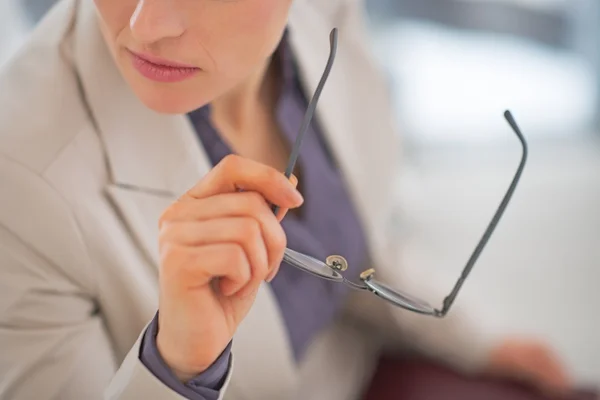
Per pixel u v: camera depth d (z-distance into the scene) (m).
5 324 0.57
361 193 0.86
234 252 0.43
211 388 0.49
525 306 1.31
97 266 0.60
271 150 0.76
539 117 1.89
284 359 0.71
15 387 0.58
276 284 0.72
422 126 1.82
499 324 1.03
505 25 1.90
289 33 0.77
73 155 0.60
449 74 1.89
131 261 0.61
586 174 1.75
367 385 0.93
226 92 0.62
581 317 1.29
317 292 0.77
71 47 0.63
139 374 0.48
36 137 0.58
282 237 0.45
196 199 0.45
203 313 0.45
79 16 0.64
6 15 1.27
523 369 0.96
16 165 0.57
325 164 0.81
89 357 0.60
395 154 0.94
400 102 1.80
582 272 1.42
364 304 0.93
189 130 0.65
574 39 1.93
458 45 1.89
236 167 0.45
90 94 0.62
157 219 0.63
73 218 0.58
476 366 0.96
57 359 0.59
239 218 0.44
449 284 0.97
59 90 0.61
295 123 0.78
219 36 0.51
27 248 0.57
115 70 0.62
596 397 0.95
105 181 0.62
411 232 1.44
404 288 0.93
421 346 0.96
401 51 1.83
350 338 0.94
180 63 0.51
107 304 0.62
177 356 0.47
